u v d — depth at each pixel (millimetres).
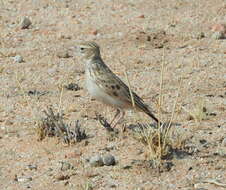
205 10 33188
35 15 32656
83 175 16312
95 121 19906
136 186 15711
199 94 22359
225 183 15742
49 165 16953
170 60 26438
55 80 24188
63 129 18672
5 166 16984
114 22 31609
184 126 19328
